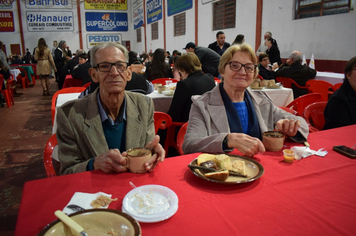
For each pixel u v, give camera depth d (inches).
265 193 34.7
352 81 73.7
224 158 41.1
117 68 47.3
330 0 189.8
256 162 42.3
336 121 76.0
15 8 612.1
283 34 233.6
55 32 654.5
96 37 697.6
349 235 26.7
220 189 35.7
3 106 243.8
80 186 36.2
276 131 55.8
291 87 180.2
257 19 262.4
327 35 194.1
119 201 32.7
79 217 26.5
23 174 106.1
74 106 49.1
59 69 326.3
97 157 42.0
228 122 58.6
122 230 25.3
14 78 297.3
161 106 120.5
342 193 34.9
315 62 205.9
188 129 57.5
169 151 110.0
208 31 356.8
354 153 47.5
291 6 221.5
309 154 47.9
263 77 186.2
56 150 55.9
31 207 31.1
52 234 24.2
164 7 499.2
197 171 39.1
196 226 27.8
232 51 57.2
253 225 28.0
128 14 721.6
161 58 181.9
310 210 30.8
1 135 159.0
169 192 33.2
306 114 82.7
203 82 91.6
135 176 39.4
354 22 174.7
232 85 57.8
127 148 51.4
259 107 63.4
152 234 26.5
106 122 51.1
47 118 200.5
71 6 655.8
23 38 630.5
